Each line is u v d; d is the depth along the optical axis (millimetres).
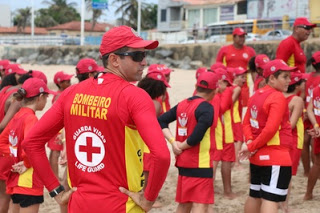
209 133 5172
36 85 4891
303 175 8242
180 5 59469
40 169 3305
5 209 5699
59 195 3352
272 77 5035
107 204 3115
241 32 9398
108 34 3205
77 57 38156
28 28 81250
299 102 5973
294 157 6207
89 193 3156
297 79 5953
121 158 3113
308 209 6512
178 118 5309
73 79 22234
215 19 55219
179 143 5191
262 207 4953
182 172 5230
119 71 3225
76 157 3221
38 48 41969
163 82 5961
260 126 5012
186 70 29109
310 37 26406
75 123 3201
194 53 31094
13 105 5613
